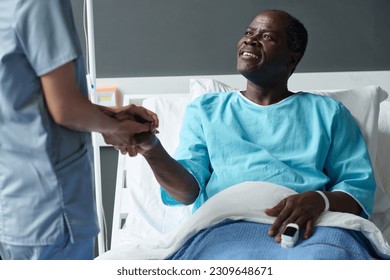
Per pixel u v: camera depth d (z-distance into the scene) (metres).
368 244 1.88
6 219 1.50
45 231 1.49
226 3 2.82
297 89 2.82
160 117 2.53
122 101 2.85
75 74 1.46
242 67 2.08
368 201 2.02
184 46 2.85
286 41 2.11
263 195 1.88
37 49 1.39
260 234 1.80
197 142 2.13
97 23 2.85
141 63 2.86
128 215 2.40
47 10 1.39
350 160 2.09
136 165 2.46
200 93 2.50
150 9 2.84
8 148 1.47
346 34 2.82
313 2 2.81
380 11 2.81
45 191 1.48
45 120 1.45
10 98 1.42
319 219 1.84
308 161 2.05
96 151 2.34
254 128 2.12
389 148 2.45
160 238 1.87
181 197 2.03
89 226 1.54
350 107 2.35
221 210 1.84
